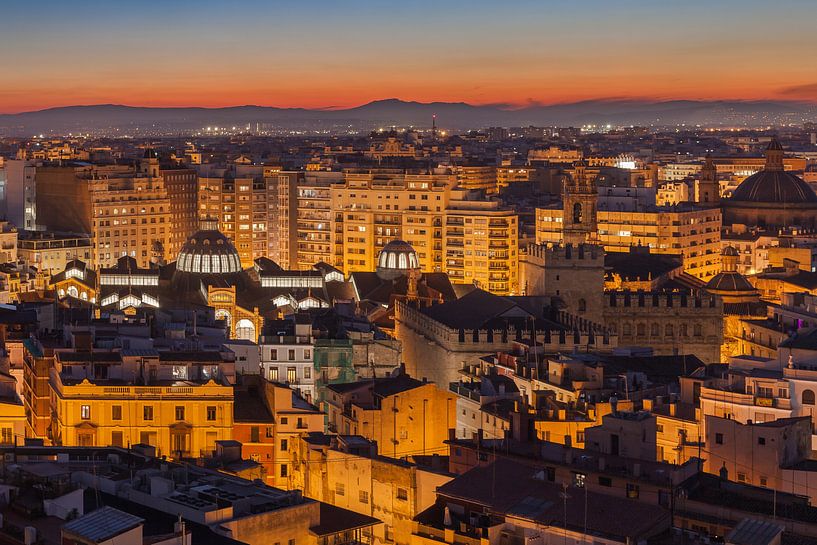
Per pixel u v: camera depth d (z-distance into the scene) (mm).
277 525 179375
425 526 195250
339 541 185750
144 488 183750
